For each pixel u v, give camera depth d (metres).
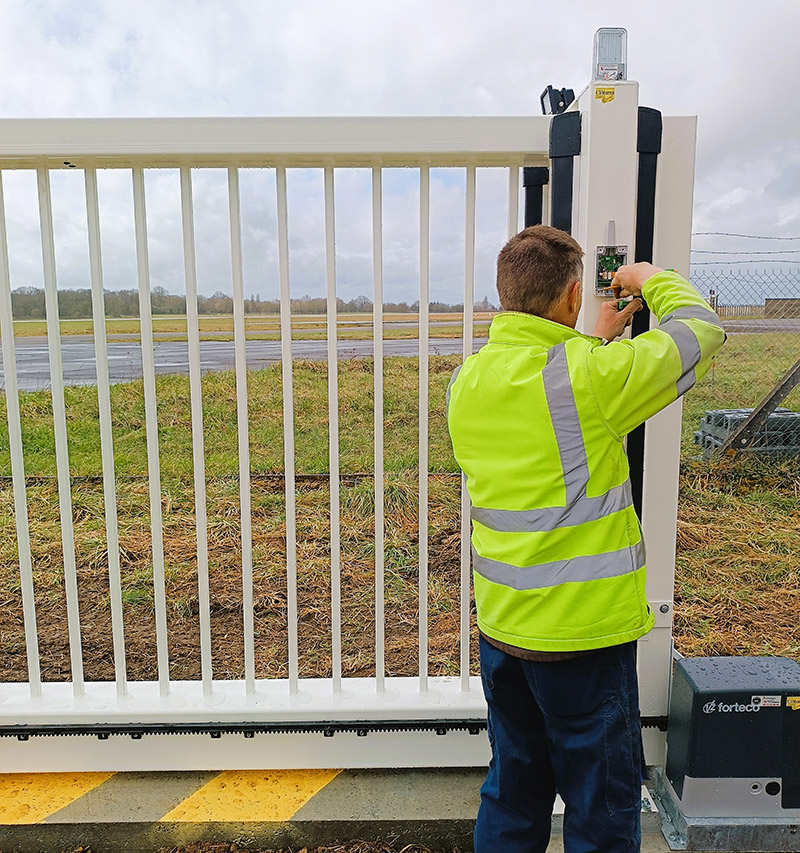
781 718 1.90
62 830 1.99
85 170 1.97
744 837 1.93
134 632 3.31
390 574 3.96
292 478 2.13
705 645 3.42
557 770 1.55
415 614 3.49
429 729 2.15
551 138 1.86
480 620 1.56
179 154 1.89
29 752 2.17
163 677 2.21
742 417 6.64
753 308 7.93
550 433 1.39
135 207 1.98
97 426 6.96
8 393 2.08
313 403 7.05
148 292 2.03
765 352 7.97
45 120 1.86
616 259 1.86
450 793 2.11
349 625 3.37
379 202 1.99
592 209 1.84
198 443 2.09
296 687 2.22
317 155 1.92
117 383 7.66
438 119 1.89
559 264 1.49
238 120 1.87
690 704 1.92
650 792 2.18
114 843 2.01
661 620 2.07
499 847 1.61
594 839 1.47
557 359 1.40
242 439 2.10
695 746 1.91
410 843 2.02
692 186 1.94
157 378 7.81
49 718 2.13
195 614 3.49
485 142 1.90
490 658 1.58
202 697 2.21
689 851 1.95
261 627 3.34
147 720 2.15
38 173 1.95
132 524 4.78
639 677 2.10
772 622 3.68
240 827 2.00
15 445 2.09
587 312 1.89
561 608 1.40
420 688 2.23
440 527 4.65
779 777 1.92
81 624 3.40
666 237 1.96
